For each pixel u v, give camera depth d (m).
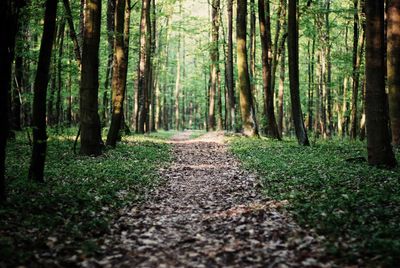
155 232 8.02
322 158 17.22
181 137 39.97
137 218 9.11
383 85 14.45
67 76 27.20
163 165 17.89
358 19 28.33
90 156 17.72
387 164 14.41
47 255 6.47
